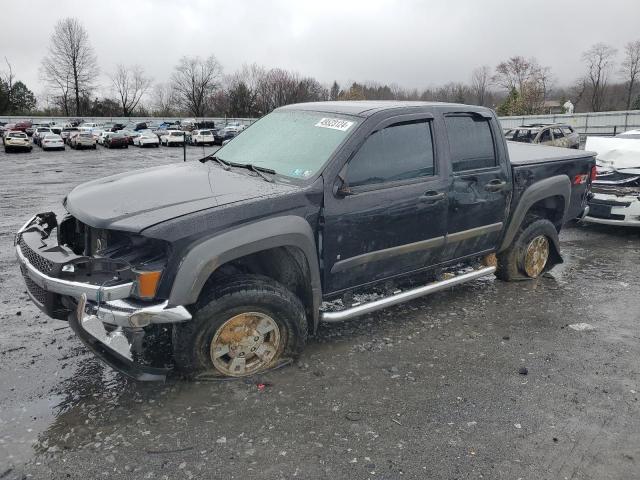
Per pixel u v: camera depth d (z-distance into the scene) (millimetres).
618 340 4371
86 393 3428
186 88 102812
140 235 3141
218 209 3234
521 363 3945
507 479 2715
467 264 5105
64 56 97562
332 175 3662
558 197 5621
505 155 4840
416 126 4180
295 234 3449
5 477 2660
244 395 3412
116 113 103188
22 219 9719
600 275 6105
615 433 3109
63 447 2896
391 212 3961
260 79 101500
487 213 4734
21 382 3551
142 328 3264
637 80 83812
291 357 3758
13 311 4777
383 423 3162
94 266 3135
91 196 3637
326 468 2771
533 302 5152
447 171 4305
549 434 3092
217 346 3465
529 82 82562
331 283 3834
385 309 4898
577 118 40125
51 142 42062
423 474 2738
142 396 3389
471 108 4598
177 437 2998
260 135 4492
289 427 3104
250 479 2686
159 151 41688
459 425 3160
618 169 8031
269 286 3506
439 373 3768
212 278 3564
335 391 3492
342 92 101312
